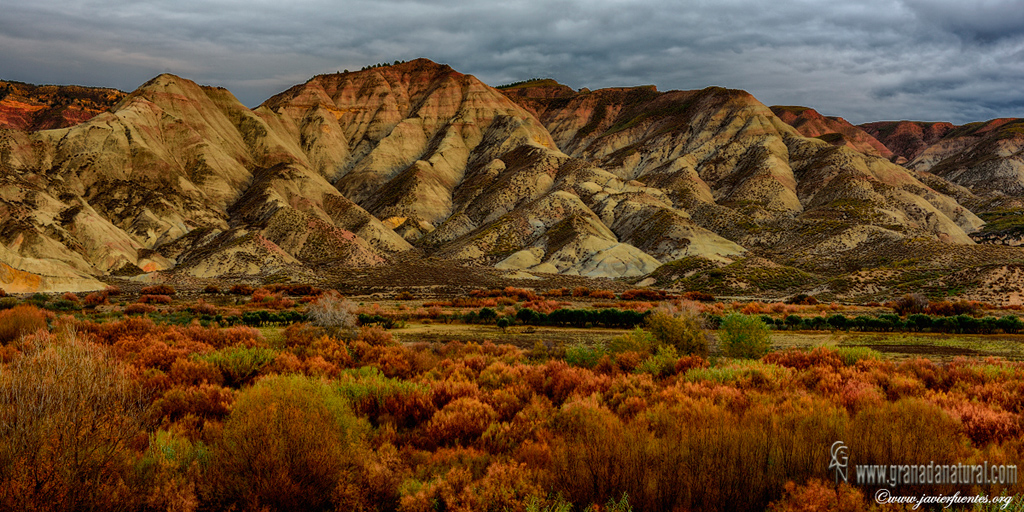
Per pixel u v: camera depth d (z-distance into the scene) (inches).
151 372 406.0
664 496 195.5
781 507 188.1
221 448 225.8
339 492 206.8
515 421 327.3
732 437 231.5
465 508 202.5
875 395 363.3
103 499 181.5
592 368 557.0
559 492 201.6
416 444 303.4
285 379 328.2
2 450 183.9
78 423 191.8
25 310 670.5
